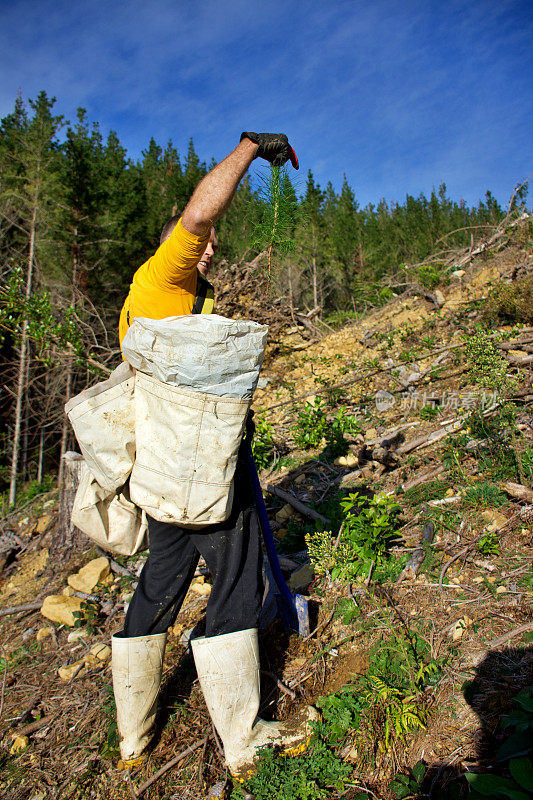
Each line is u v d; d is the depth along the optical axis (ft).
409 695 6.45
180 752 6.85
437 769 5.51
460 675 6.58
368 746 6.03
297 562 10.44
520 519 9.24
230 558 6.35
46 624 12.12
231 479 5.97
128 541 7.07
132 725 6.70
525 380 15.31
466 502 10.18
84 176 51.98
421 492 11.11
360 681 6.91
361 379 21.59
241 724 6.19
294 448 17.88
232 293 31.37
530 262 26.68
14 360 47.06
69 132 51.01
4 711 9.18
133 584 12.53
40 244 50.31
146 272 6.33
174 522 5.95
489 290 25.48
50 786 7.06
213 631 6.21
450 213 128.36
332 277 75.97
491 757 5.38
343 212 91.76
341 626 8.21
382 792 5.51
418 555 9.09
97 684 9.32
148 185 86.89
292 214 6.91
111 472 6.30
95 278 55.36
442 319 24.85
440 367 19.40
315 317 33.73
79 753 7.61
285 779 5.79
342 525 9.93
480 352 12.37
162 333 5.59
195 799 6.15
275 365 28.50
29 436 55.16
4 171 54.29
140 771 6.76
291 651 8.02
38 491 36.60
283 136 6.02
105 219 56.08
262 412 20.22
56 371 44.11
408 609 8.05
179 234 5.72
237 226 46.16
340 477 14.10
